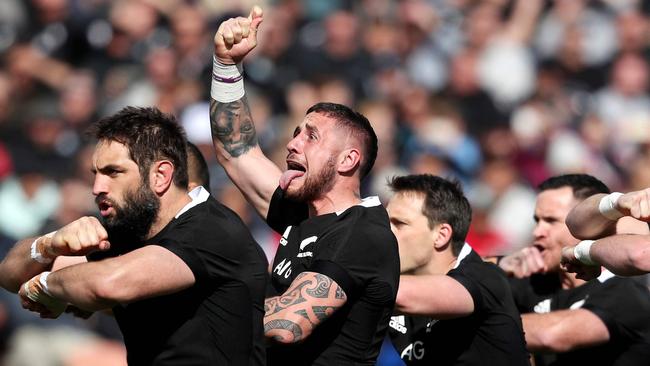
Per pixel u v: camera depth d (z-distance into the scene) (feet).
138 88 153.79
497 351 62.54
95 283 49.83
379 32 165.58
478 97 158.92
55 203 137.39
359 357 55.47
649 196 51.98
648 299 66.85
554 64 172.55
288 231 59.21
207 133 134.92
